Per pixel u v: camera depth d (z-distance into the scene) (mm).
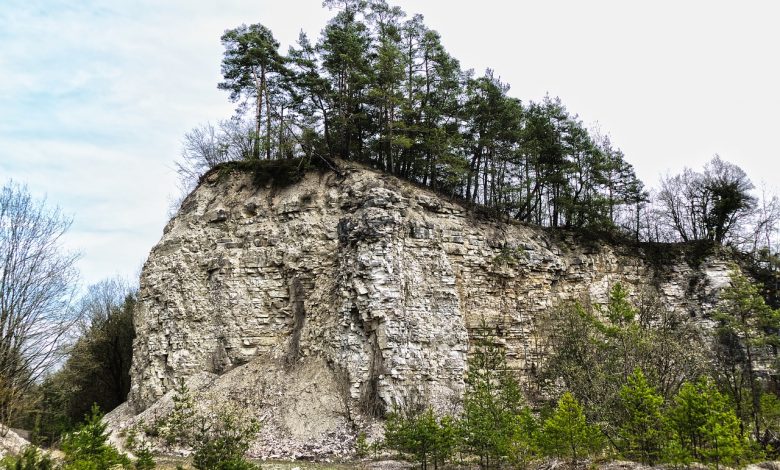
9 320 26109
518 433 21016
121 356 46219
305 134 38219
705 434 17203
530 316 36344
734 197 48125
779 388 29812
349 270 31750
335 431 27484
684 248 45000
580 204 43156
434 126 40844
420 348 30609
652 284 42375
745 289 25703
